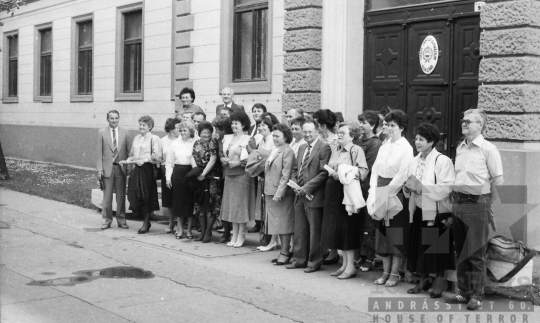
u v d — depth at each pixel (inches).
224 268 322.0
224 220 373.7
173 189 396.5
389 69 424.8
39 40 909.8
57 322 233.9
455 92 384.8
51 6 868.0
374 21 434.3
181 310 249.4
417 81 406.3
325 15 444.1
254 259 344.2
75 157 815.7
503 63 339.6
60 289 279.0
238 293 273.4
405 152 281.9
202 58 575.2
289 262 335.3
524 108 331.6
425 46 400.8
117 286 284.5
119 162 431.2
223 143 378.6
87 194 570.6
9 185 645.9
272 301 261.9
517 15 333.4
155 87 672.4
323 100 447.5
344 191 293.6
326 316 242.1
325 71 445.1
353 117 439.5
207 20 568.7
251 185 369.7
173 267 320.8
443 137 370.9
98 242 383.6
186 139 395.9
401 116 285.9
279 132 332.5
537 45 337.1
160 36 665.0
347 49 437.4
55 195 575.5
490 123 342.6
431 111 398.3
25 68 938.7
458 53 383.2
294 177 330.6
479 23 371.6
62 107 850.1
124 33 736.3
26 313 244.5
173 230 425.1
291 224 331.9
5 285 285.3
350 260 305.6
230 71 551.2
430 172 269.7
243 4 540.1
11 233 410.0
